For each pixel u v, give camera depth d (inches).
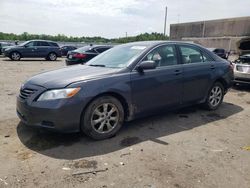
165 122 199.3
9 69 523.2
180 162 136.1
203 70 215.5
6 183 113.1
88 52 493.4
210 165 134.0
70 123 146.7
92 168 127.4
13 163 130.2
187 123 198.7
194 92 211.3
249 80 320.8
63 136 164.7
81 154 141.8
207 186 115.3
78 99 146.3
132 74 169.6
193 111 231.6
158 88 183.2
